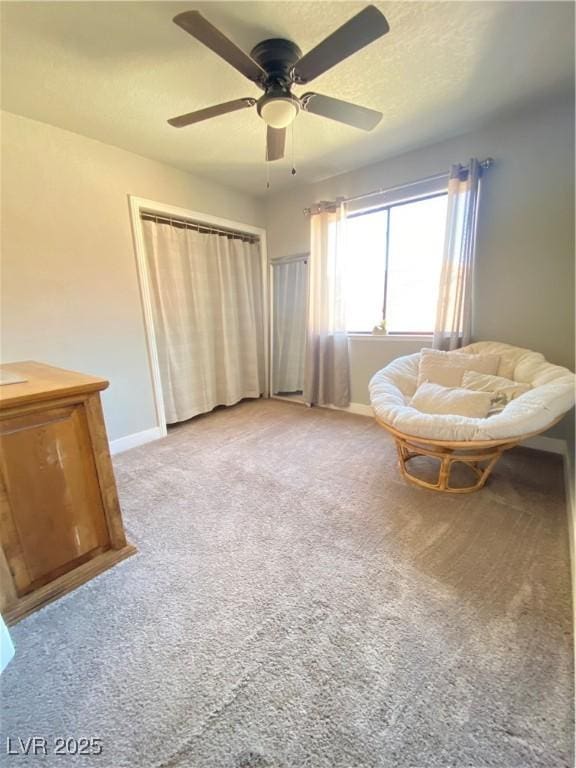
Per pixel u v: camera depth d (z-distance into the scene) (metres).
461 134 2.57
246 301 3.99
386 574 1.40
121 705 0.96
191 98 2.01
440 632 1.14
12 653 1.10
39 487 1.29
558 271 2.35
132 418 2.91
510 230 2.48
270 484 2.16
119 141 2.53
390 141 2.65
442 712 0.91
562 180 2.26
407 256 3.12
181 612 1.25
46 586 1.33
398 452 2.22
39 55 1.64
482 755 0.83
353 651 1.09
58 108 2.08
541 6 1.46
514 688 0.96
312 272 3.59
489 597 1.27
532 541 1.57
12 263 2.18
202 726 0.90
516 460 2.38
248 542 1.62
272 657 1.08
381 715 0.91
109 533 1.51
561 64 1.82
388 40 1.63
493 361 2.40
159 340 3.14
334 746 0.85
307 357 3.80
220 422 3.46
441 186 2.72
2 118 2.08
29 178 2.21
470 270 2.60
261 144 2.63
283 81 1.61
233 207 3.67
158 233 3.06
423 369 2.54
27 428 1.24
